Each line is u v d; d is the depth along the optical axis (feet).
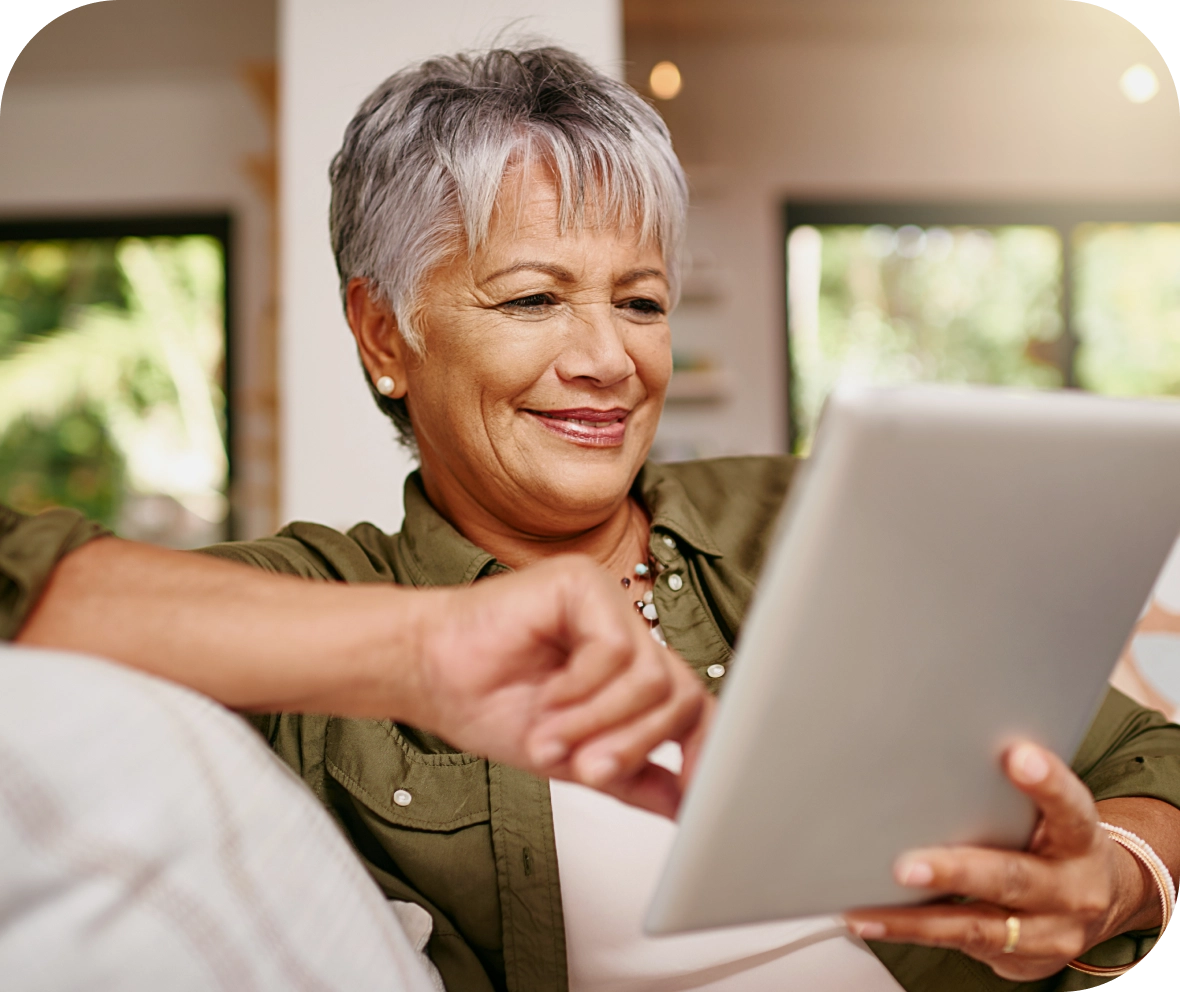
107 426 17.03
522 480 3.18
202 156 17.04
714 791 1.53
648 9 15.71
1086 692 1.88
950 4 15.67
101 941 1.47
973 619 1.62
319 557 3.26
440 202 3.08
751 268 17.11
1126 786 2.76
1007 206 17.30
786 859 1.66
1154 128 17.19
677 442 17.02
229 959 1.57
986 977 2.83
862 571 1.48
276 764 1.95
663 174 3.19
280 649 1.77
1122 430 1.62
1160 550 1.82
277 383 15.55
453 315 3.13
